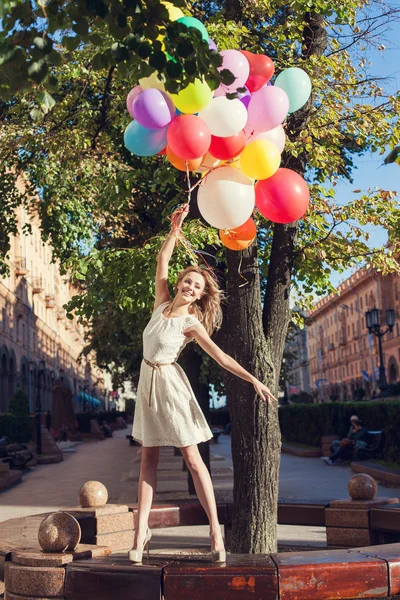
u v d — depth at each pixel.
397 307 67.94
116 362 25.72
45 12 3.38
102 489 7.03
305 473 18.50
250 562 4.28
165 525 7.28
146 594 4.18
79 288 12.12
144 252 6.98
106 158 10.77
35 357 58.56
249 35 7.77
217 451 30.09
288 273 6.98
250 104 4.84
